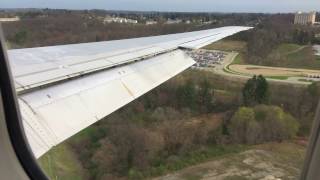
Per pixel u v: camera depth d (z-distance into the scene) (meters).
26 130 4.30
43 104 5.05
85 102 5.71
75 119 5.18
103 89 6.38
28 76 5.75
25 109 4.72
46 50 7.94
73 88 5.91
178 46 10.83
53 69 6.39
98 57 7.93
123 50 9.12
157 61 8.90
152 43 10.75
